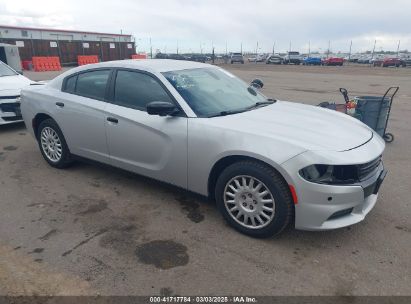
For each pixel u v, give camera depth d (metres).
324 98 12.21
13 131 7.25
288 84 17.55
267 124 3.34
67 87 4.70
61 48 36.12
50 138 4.98
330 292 2.60
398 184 4.51
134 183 4.52
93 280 2.72
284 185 3.00
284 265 2.89
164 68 4.02
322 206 2.92
